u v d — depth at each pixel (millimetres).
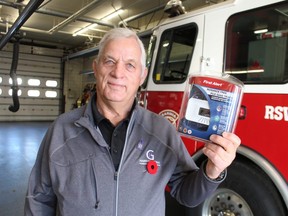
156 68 3209
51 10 7805
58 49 15188
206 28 2703
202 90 1052
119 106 1234
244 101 2309
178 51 2984
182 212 3178
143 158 1185
